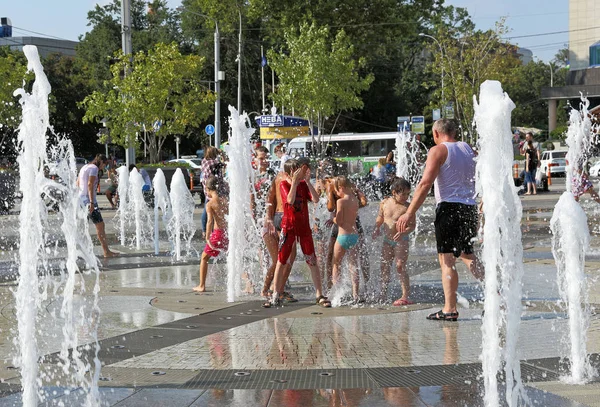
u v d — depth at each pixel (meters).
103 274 12.27
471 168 8.09
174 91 38.53
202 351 6.89
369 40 46.25
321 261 10.42
